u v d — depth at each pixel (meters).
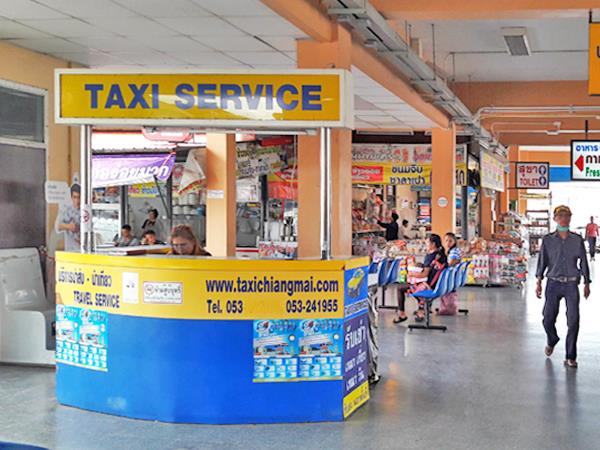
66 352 6.75
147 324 6.29
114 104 6.60
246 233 15.79
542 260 8.95
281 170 15.29
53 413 6.50
